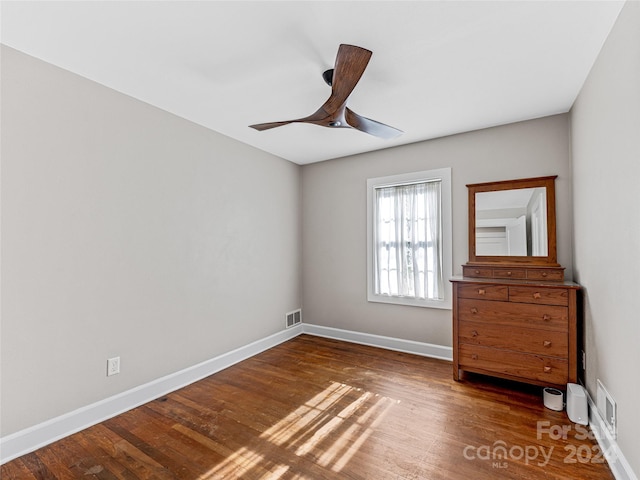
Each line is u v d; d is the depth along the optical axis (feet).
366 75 6.93
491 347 8.39
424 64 6.52
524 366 7.95
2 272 5.71
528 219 9.31
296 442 6.24
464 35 5.61
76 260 6.71
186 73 6.80
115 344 7.37
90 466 5.58
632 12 4.61
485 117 9.20
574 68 6.66
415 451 5.93
